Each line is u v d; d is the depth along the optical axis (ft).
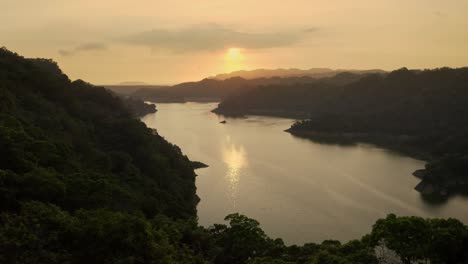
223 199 370.94
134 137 367.66
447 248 133.59
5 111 241.14
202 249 176.04
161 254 120.67
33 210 119.85
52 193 145.79
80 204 153.69
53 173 164.04
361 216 332.60
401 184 431.84
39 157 184.85
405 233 137.49
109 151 331.36
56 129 286.25
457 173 450.30
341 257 137.59
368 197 383.65
